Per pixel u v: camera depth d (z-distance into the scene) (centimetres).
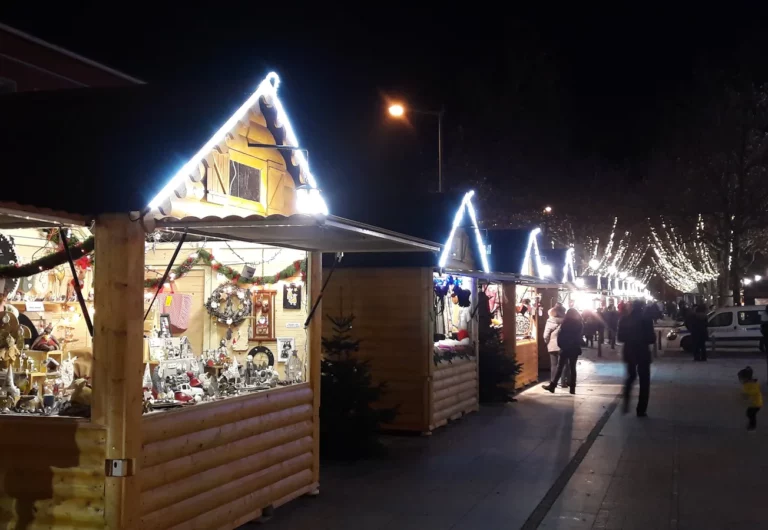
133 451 547
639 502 800
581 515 753
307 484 809
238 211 685
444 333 1411
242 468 689
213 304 880
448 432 1225
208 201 644
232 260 884
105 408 543
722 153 3741
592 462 991
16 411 583
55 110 655
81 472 546
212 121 607
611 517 746
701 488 858
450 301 1416
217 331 890
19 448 557
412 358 1202
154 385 662
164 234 755
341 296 1237
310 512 761
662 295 8906
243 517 690
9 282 722
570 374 1723
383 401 1211
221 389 725
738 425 1278
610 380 1998
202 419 633
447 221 1234
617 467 962
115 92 670
